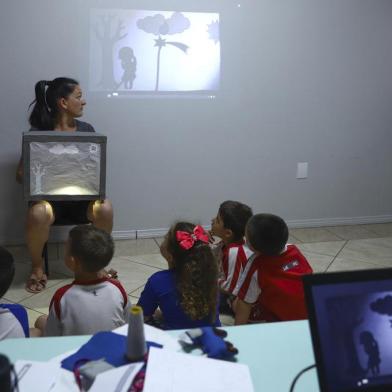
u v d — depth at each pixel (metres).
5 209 3.02
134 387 0.92
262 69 3.22
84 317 1.43
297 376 0.98
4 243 3.07
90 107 3.00
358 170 3.60
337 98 3.41
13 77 2.84
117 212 3.21
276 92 3.29
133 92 3.04
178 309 1.51
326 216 3.63
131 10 2.94
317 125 3.43
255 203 3.45
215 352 1.03
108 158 3.10
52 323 1.46
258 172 3.40
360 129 3.52
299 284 1.70
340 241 3.31
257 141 3.34
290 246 1.84
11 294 2.40
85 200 2.54
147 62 3.03
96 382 0.91
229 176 3.35
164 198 3.27
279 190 3.47
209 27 3.08
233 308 2.06
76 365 0.97
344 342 0.80
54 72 2.90
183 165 3.24
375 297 0.82
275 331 1.15
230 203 2.12
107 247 1.51
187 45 3.06
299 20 3.21
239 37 3.14
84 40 2.90
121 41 2.96
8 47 2.79
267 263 1.75
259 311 1.84
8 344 1.07
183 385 0.93
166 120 3.14
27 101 2.90
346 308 0.81
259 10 3.13
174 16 3.01
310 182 3.52
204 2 3.04
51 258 2.90
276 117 3.33
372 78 3.45
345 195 3.63
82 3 2.85
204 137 3.23
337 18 3.27
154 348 1.02
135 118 3.08
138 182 3.19
